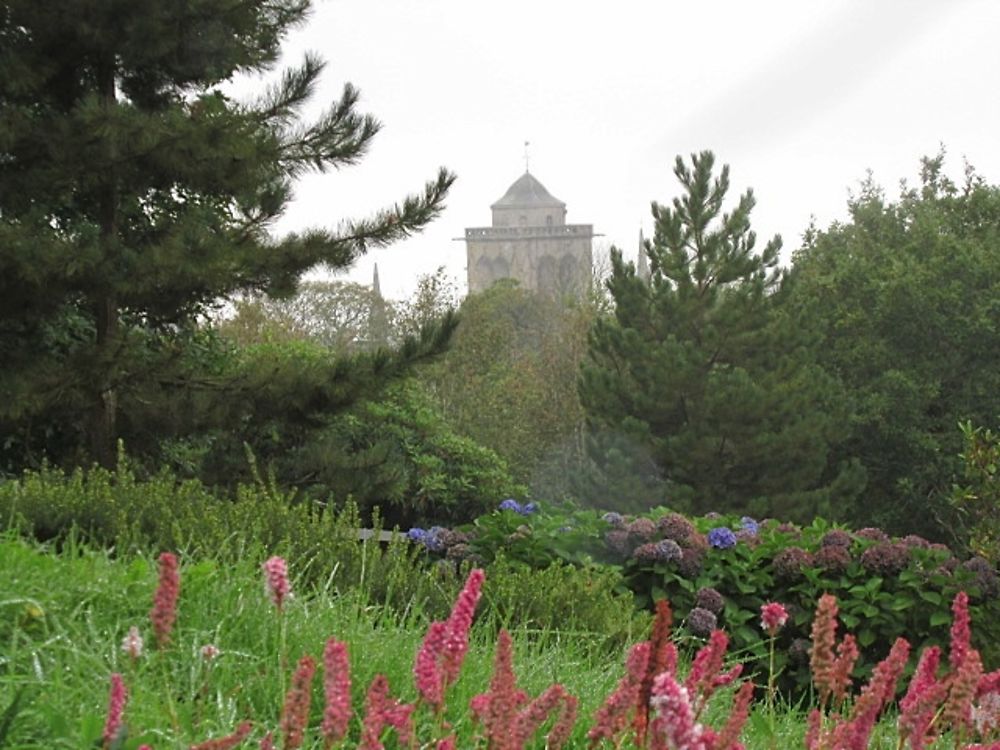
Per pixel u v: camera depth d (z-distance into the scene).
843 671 2.62
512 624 5.25
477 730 2.67
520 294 40.62
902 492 24.09
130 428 10.95
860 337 25.38
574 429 26.75
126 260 9.45
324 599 4.46
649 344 18.09
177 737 2.74
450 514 15.76
